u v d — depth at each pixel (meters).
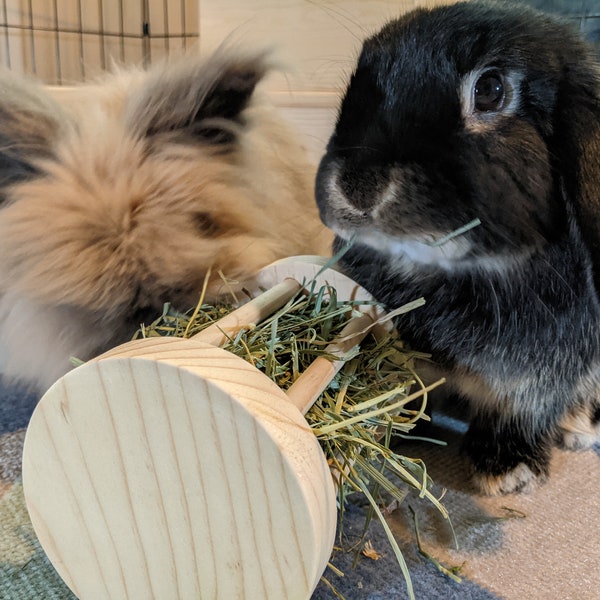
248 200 0.28
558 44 0.21
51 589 0.20
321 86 0.33
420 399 0.27
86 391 0.16
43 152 0.27
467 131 0.20
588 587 0.21
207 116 0.28
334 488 0.17
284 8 0.34
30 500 0.18
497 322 0.23
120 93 0.31
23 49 0.62
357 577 0.21
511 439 0.26
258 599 0.17
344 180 0.21
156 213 0.25
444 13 0.22
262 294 0.23
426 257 0.22
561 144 0.21
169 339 0.17
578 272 0.23
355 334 0.21
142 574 0.18
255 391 0.15
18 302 0.26
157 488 0.17
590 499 0.26
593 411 0.29
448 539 0.23
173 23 0.62
